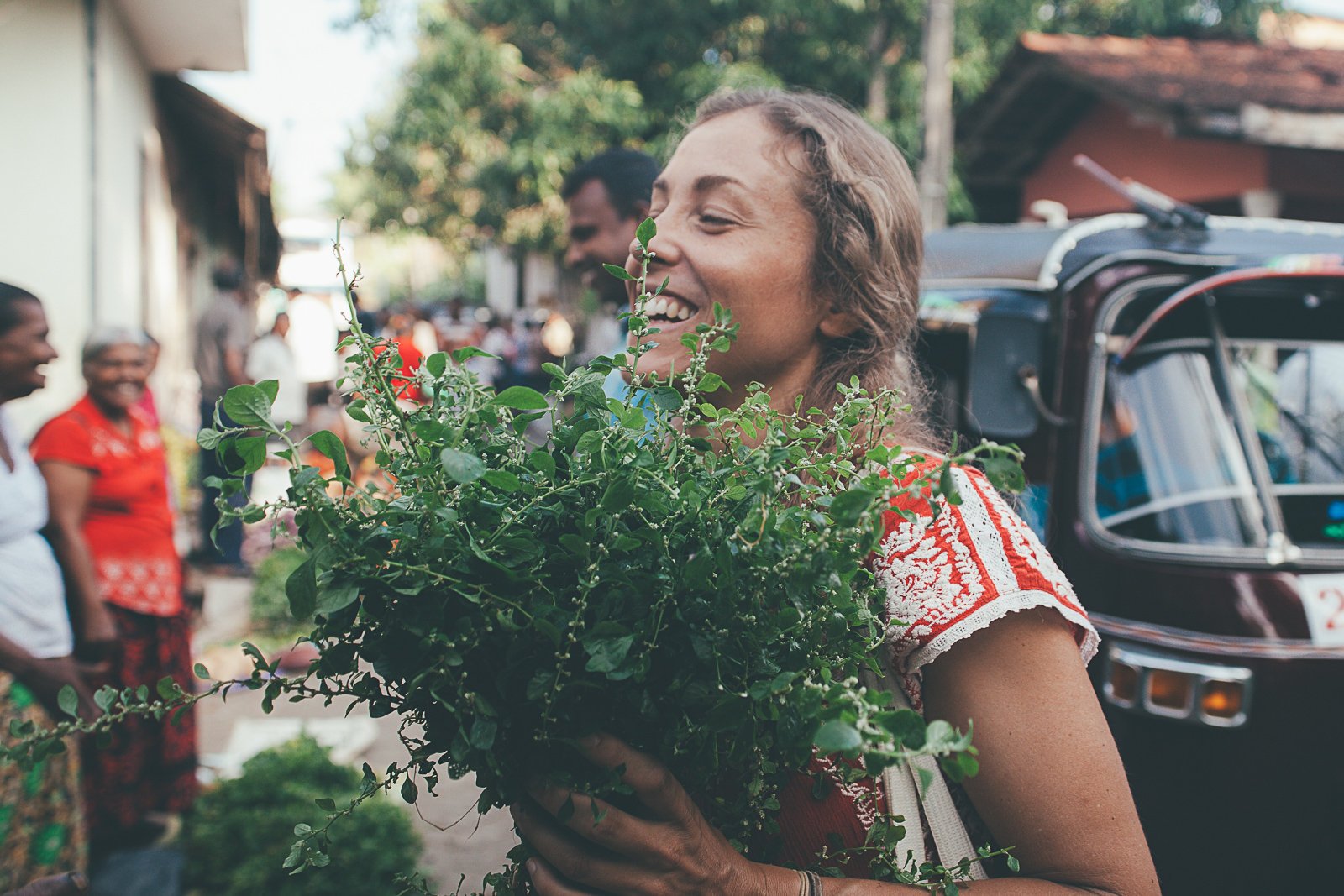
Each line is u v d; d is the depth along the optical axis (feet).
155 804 10.83
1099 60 26.50
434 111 35.55
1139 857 3.09
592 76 34.24
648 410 3.01
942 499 3.26
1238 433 9.03
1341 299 9.50
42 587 8.49
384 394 2.74
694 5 33.42
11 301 8.52
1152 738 8.23
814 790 3.07
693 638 2.63
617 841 2.81
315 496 2.47
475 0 37.83
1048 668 3.18
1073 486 9.29
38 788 8.02
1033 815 3.12
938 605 3.15
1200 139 22.76
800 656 2.75
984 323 9.82
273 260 62.59
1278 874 7.87
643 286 2.99
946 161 22.43
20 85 17.40
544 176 34.55
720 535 2.63
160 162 28.60
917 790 3.37
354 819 9.94
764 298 3.73
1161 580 8.54
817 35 32.45
